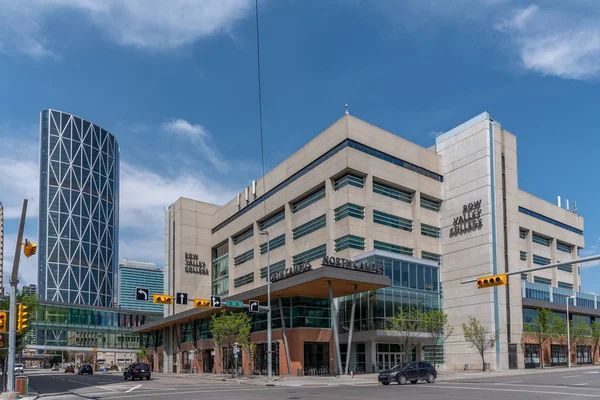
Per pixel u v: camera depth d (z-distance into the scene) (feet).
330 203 204.23
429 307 197.77
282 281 166.91
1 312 94.58
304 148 226.38
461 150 224.33
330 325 184.44
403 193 217.56
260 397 87.40
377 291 177.88
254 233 260.62
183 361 276.41
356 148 201.87
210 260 318.24
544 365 224.94
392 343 187.93
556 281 270.26
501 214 213.25
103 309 469.98
